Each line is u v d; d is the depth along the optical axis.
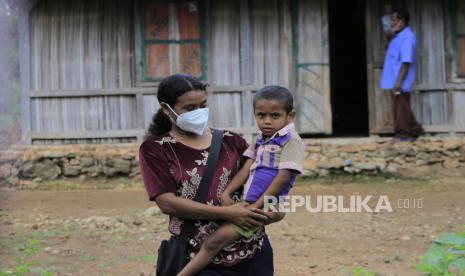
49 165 12.02
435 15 12.32
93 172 12.02
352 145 11.95
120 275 6.31
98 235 8.03
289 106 3.79
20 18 12.30
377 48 12.38
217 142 3.74
